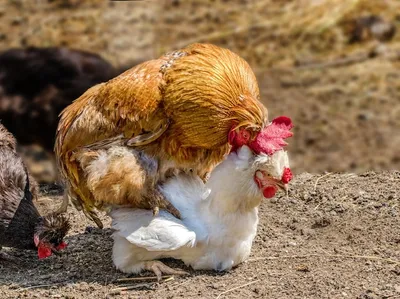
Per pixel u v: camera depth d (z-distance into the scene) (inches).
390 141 466.0
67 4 647.1
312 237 342.0
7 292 304.0
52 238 317.7
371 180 402.9
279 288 295.0
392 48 557.3
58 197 412.8
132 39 595.5
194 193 305.0
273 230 350.0
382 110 496.7
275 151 286.8
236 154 293.1
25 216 325.7
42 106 439.5
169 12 624.4
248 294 291.0
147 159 296.7
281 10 607.8
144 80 291.3
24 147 467.8
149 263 307.1
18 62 446.9
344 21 582.6
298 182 402.0
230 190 293.4
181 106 285.7
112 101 293.4
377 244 332.2
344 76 532.1
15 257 341.1
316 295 289.3
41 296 298.8
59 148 306.0
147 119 290.0
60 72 445.4
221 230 299.7
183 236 292.5
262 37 578.9
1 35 611.8
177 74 287.9
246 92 291.9
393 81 523.8
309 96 513.7
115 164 291.0
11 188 327.6
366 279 301.9
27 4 648.4
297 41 571.5
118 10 631.2
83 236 356.5
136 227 295.0
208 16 613.0
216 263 305.6
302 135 475.2
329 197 379.6
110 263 327.0
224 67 289.3
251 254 325.4
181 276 305.6
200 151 300.8
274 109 499.8
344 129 479.5
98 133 295.7
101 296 295.7
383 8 592.4
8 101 442.3
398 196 377.1
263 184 292.0
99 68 452.4
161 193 299.9
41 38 607.5
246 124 286.4
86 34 609.9
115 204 300.7
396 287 294.2
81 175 304.3
